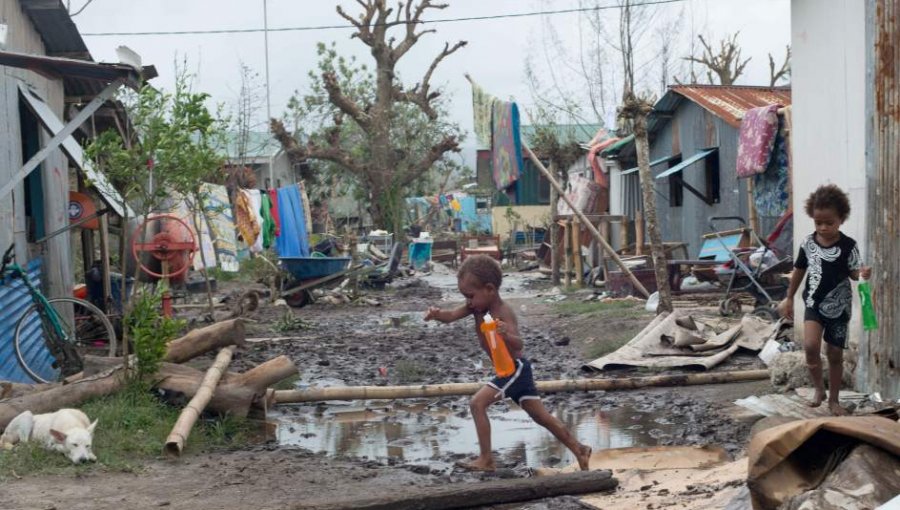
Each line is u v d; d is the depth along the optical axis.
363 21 39.81
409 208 44.38
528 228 40.53
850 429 4.22
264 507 5.38
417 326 16.59
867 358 7.60
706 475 5.93
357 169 39.72
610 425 8.20
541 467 6.77
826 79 8.80
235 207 25.98
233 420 8.00
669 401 8.97
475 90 15.79
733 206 17.45
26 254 11.35
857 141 8.23
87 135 16.53
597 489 5.84
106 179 8.72
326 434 8.19
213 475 6.38
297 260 20.80
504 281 27.61
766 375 9.55
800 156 9.46
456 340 14.30
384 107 39.97
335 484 6.14
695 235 19.58
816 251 6.96
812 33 9.05
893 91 7.29
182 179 8.72
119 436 7.12
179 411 7.99
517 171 13.63
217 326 8.96
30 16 12.20
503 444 7.69
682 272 16.97
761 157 14.72
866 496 3.94
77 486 6.00
